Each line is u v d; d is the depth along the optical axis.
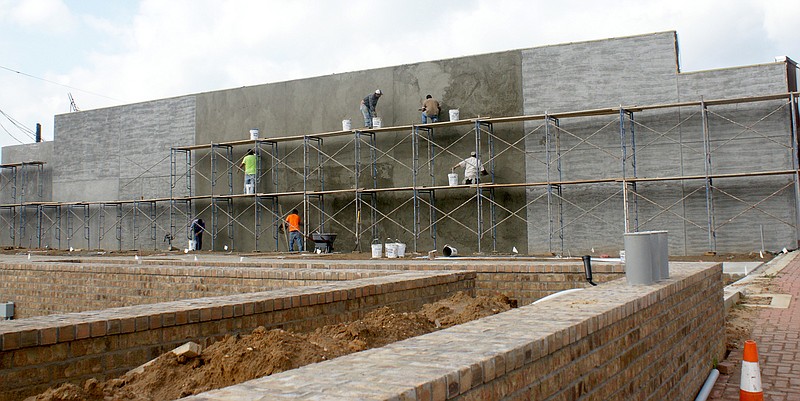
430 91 23.73
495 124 22.61
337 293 6.47
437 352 2.98
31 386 4.12
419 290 7.86
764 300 11.04
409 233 23.70
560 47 21.89
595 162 21.19
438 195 23.31
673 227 20.14
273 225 26.06
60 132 31.78
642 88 20.81
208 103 27.94
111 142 30.23
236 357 4.29
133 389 4.12
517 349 3.06
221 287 10.38
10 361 4.02
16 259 15.93
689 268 7.19
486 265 10.37
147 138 29.27
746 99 18.95
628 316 4.54
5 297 13.09
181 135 28.47
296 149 25.95
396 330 5.85
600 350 4.02
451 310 7.29
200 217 27.72
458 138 23.09
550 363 3.38
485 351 2.98
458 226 22.94
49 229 31.75
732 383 6.66
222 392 2.33
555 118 21.70
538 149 21.97
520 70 22.41
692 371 6.20
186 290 10.74
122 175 29.83
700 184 19.91
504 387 2.95
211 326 5.23
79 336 4.36
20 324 4.32
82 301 11.91
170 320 4.91
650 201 20.33
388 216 24.05
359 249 24.36
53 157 31.89
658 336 5.20
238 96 27.33
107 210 30.12
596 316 3.96
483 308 7.00
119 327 4.59
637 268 5.65
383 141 24.33
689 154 20.08
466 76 23.17
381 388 2.35
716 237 19.70
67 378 4.30
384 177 24.23
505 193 22.27
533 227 21.84
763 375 6.72
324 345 4.87
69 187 31.28
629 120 20.78
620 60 21.14
